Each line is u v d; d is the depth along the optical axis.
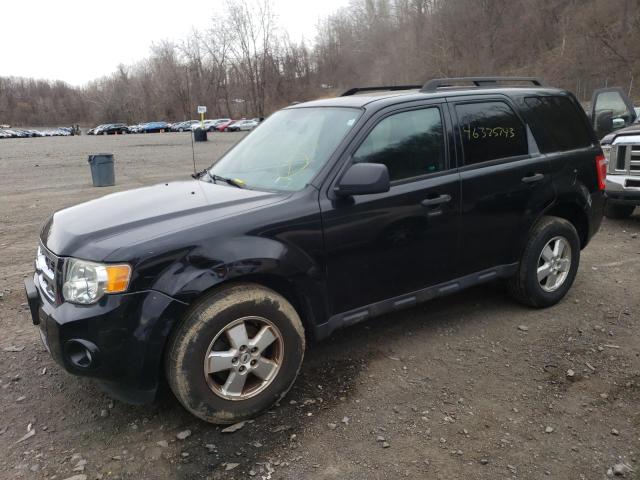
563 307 4.78
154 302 2.85
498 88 4.48
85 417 3.31
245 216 3.15
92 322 2.81
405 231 3.71
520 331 4.32
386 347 4.11
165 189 3.86
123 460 2.91
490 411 3.28
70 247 2.97
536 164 4.41
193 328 2.94
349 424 3.17
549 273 4.68
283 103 82.50
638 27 45.03
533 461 2.85
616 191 7.52
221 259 2.99
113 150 30.20
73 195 12.55
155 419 3.27
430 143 3.90
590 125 5.06
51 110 125.44
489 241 4.23
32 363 3.99
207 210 3.21
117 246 2.87
